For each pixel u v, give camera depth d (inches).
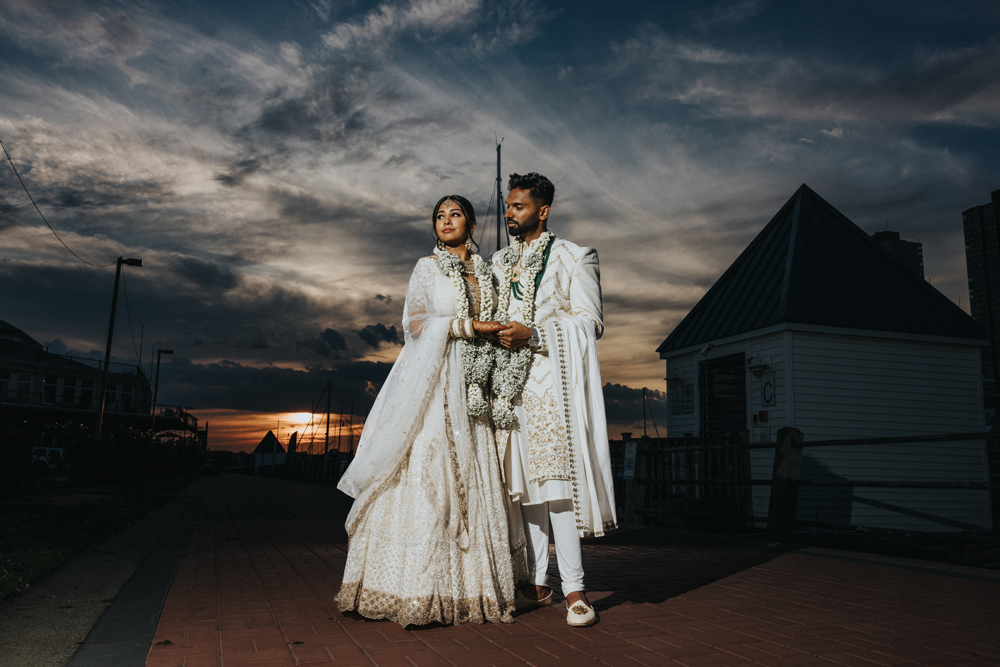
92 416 1947.6
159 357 1806.1
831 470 464.4
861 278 519.8
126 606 136.0
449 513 122.7
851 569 191.9
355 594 125.6
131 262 1011.9
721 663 95.9
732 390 526.6
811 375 471.2
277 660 96.0
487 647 104.3
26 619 125.3
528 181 141.6
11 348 1899.6
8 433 507.2
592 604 139.2
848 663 96.0
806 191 575.8
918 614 130.2
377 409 134.7
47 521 307.3
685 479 335.6
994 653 101.6
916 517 481.1
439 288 135.3
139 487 837.2
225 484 1247.5
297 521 384.5
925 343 506.3
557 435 127.1
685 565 200.1
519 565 136.6
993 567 203.9
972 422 509.4
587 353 134.4
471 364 127.4
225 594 149.9
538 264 137.9
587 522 124.7
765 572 185.2
